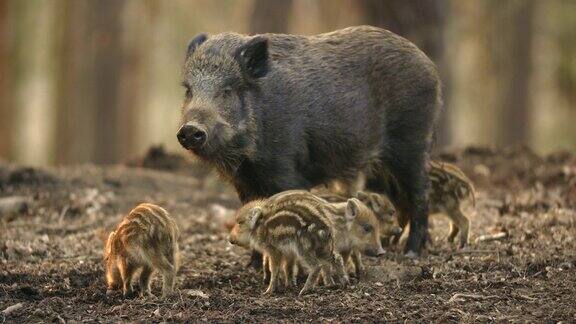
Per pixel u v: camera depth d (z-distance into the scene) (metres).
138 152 39.41
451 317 10.16
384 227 13.03
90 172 20.09
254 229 11.50
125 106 36.53
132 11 39.50
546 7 45.00
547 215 15.27
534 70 42.72
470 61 48.66
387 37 13.61
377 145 13.46
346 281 11.49
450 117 28.22
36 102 53.53
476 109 49.88
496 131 40.59
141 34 42.03
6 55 37.84
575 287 11.16
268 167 12.47
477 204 16.97
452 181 13.84
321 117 12.74
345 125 12.94
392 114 13.47
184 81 12.45
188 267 12.99
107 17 35.47
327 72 12.91
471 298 10.85
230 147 12.16
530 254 12.72
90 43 35.44
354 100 13.01
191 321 10.19
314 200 11.44
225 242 14.69
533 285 11.32
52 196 17.97
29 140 55.19
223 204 18.67
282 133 12.45
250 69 12.31
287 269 11.68
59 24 37.59
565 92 48.22
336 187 13.90
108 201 17.84
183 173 22.41
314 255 11.22
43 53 45.81
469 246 13.66
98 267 12.91
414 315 10.27
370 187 14.04
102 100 35.50
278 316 10.35
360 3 25.72
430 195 13.92
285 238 11.23
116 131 35.88
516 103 40.19
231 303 10.91
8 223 16.03
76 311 10.85
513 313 10.27
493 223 15.02
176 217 16.88
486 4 39.91
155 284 12.09
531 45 40.41
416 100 13.52
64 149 35.84
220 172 12.59
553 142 50.97
